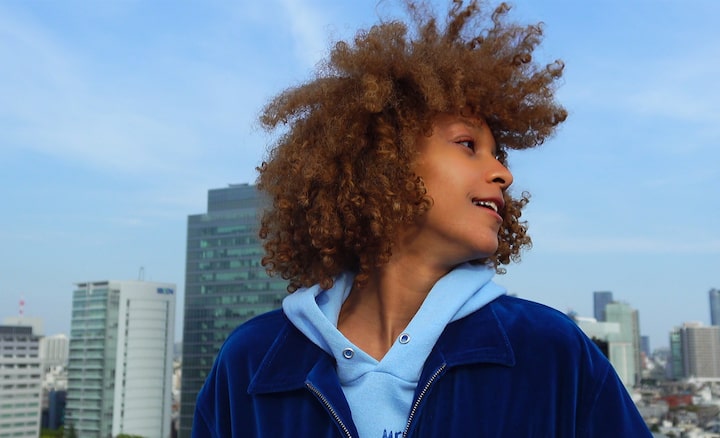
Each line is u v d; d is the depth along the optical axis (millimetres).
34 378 122062
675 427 86562
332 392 1423
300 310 1554
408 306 1530
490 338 1410
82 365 136250
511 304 1514
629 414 1371
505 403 1352
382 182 1499
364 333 1559
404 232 1521
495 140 1807
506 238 1812
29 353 126875
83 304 139875
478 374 1382
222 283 128000
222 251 129625
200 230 132500
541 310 1477
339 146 1591
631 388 124562
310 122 1718
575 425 1356
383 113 1588
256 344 1676
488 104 1653
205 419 1753
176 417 155250
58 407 159125
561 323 1438
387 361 1403
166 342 140875
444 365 1370
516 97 1734
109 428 132125
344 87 1681
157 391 137375
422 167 1516
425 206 1467
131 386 134875
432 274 1520
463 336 1421
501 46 1759
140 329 137375
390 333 1523
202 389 1797
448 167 1497
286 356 1574
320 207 1615
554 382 1367
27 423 120062
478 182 1490
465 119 1572
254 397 1576
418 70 1569
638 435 1347
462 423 1339
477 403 1355
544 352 1393
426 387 1353
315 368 1488
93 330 136625
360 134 1583
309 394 1500
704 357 143750
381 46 1643
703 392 114500
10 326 131875
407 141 1521
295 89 1801
